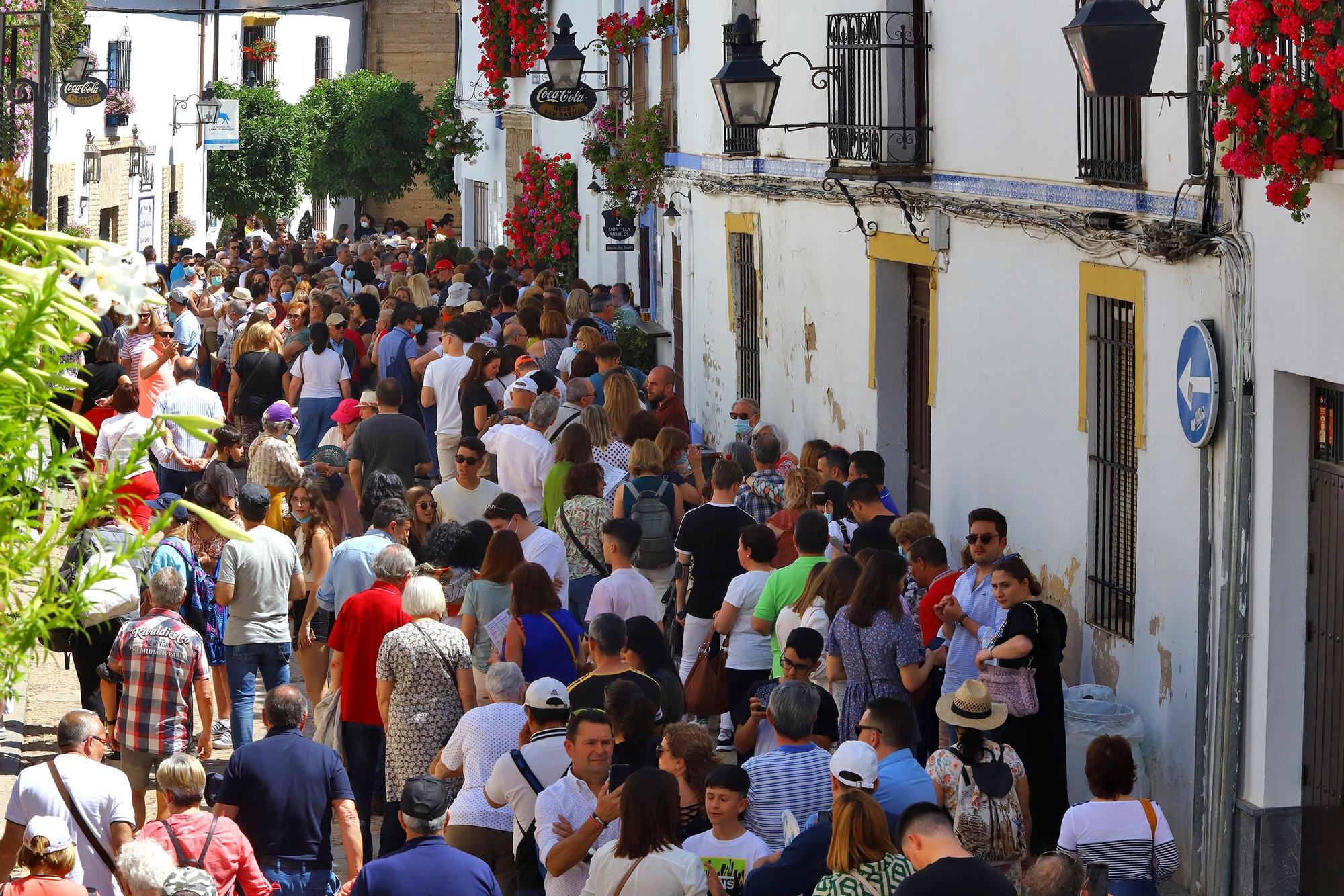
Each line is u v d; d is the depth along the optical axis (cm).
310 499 2956
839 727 2259
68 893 1650
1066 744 2347
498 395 4134
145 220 10031
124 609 2548
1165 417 2328
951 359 3191
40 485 669
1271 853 2122
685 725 1844
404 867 1655
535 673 2325
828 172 3344
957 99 3122
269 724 2006
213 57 11419
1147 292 2381
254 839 1939
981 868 1386
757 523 2752
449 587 2700
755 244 4569
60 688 3322
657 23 5566
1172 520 2312
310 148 12681
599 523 2898
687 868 1584
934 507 3309
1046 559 2767
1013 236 2864
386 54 14212
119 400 3431
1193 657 2247
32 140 5447
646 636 2180
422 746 2259
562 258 7469
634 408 3575
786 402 4331
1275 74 1839
